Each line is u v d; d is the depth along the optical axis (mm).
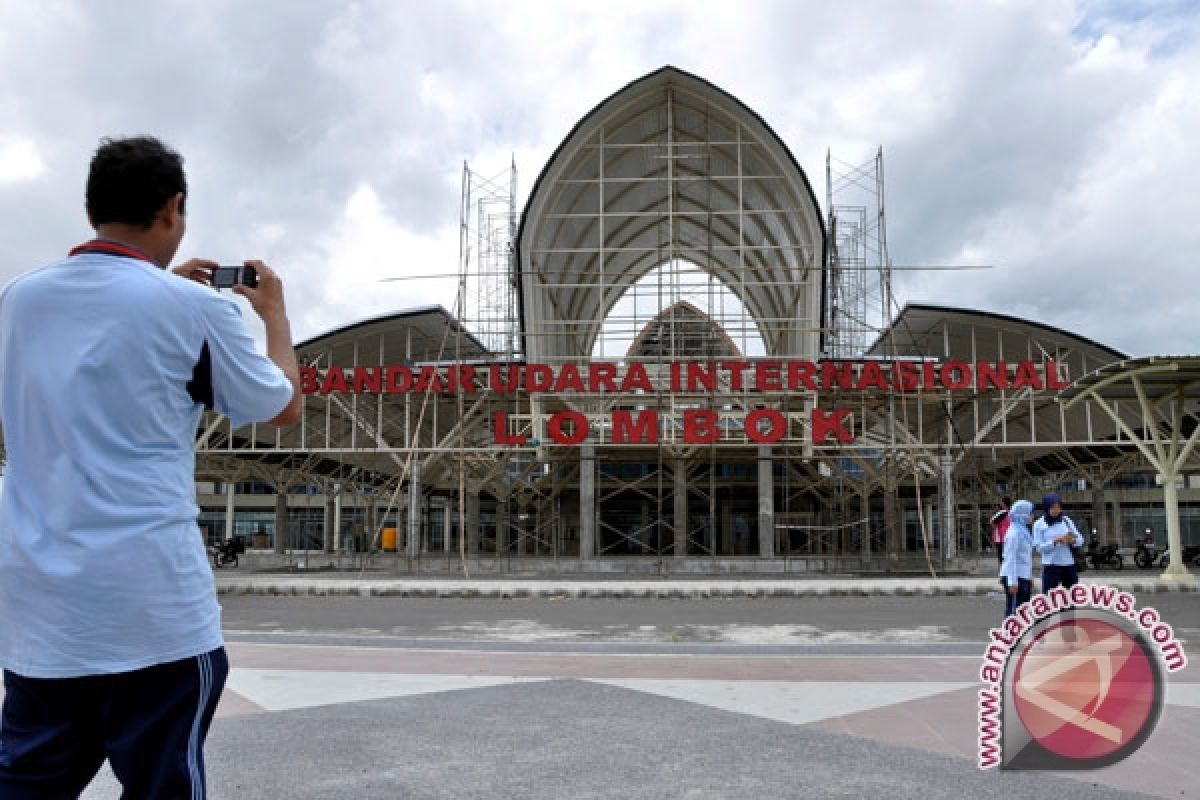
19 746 2729
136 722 2711
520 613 19547
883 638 14633
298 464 45938
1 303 2865
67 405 2680
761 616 18547
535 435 35906
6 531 2705
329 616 19047
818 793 5418
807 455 34875
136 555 2666
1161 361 22875
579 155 38906
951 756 6297
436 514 73750
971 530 56719
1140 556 38781
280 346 3275
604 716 7648
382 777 5766
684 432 33469
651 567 34375
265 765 6059
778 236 44094
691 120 39406
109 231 2975
